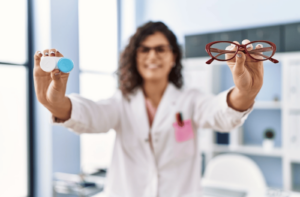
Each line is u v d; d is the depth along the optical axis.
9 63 1.88
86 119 0.82
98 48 2.54
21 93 2.02
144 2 3.21
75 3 1.65
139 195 1.03
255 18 2.72
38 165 2.04
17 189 2.05
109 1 2.69
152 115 1.11
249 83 0.62
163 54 1.05
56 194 1.85
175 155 1.04
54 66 0.57
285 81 2.35
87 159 2.58
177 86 1.17
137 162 1.05
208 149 2.65
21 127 2.03
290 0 2.55
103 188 1.79
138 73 1.12
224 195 1.62
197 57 2.81
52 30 1.75
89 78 2.54
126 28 2.99
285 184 2.34
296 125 2.30
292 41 2.41
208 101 1.02
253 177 1.93
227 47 0.60
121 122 1.07
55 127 2.02
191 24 3.01
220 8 2.87
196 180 1.07
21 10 1.92
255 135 2.80
